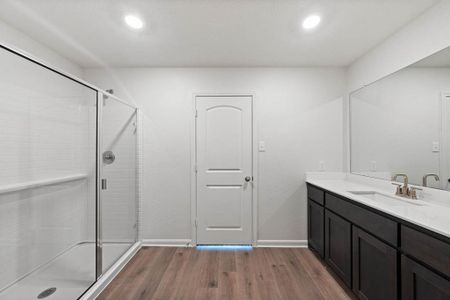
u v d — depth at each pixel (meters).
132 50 2.52
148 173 3.00
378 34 2.18
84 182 2.17
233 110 3.00
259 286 2.09
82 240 2.16
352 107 2.83
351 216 1.94
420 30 1.87
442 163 1.66
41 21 1.97
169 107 3.00
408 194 1.90
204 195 3.00
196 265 2.49
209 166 3.00
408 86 1.97
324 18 1.93
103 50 2.52
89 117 2.20
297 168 2.99
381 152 2.29
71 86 2.09
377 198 2.15
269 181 3.00
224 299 1.91
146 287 2.08
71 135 2.19
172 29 2.10
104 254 2.30
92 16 1.90
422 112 1.82
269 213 3.00
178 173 3.00
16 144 1.85
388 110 2.20
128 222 2.77
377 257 1.61
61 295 1.88
